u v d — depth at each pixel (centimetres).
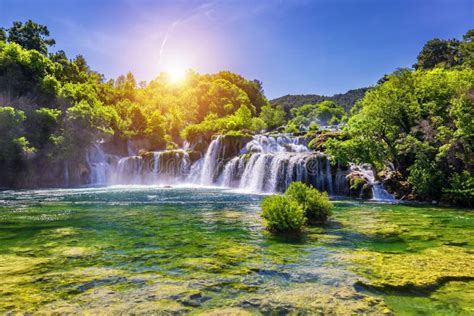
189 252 838
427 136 2295
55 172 4047
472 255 803
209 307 494
